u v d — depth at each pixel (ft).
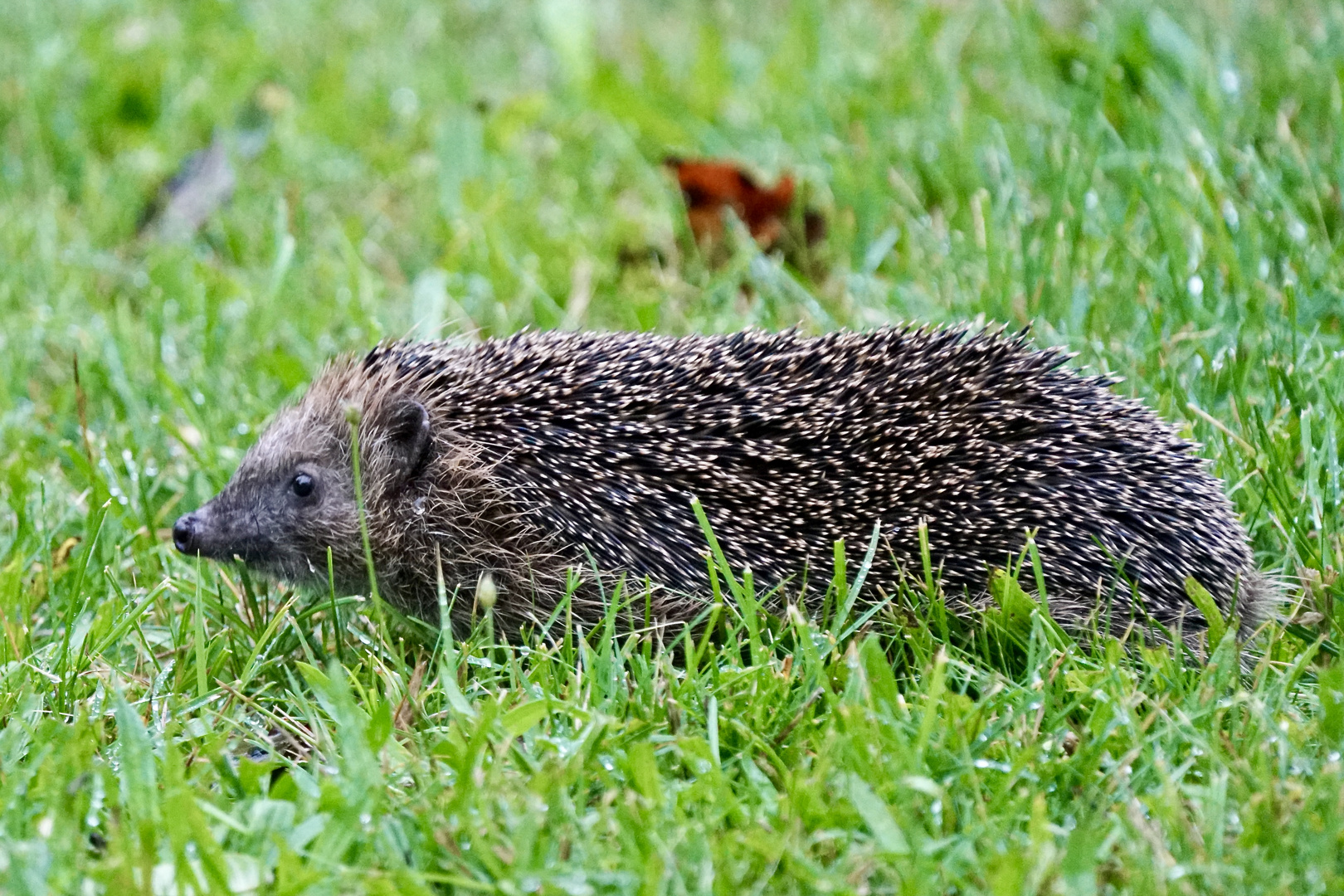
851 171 46.80
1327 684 25.11
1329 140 44.16
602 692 26.07
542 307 43.34
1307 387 34.04
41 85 55.77
